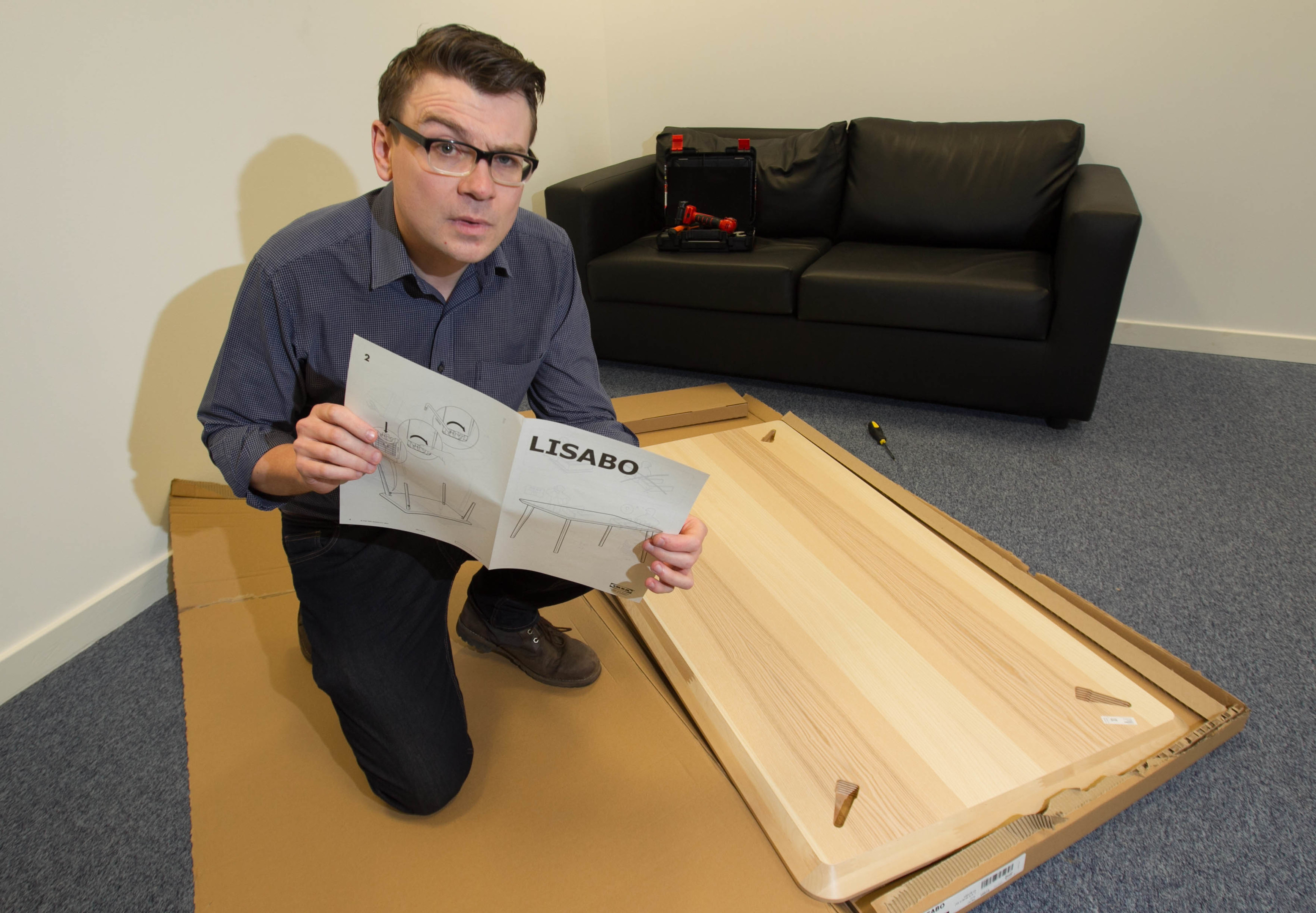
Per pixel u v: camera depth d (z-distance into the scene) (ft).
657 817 3.18
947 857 2.98
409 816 3.18
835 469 5.59
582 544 2.84
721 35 8.87
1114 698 3.69
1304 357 7.85
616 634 4.21
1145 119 7.61
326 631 3.10
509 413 2.44
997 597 4.34
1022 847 2.90
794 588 4.37
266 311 2.76
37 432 4.14
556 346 3.44
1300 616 4.62
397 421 2.52
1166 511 5.65
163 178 4.51
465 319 3.08
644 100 9.59
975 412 7.23
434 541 3.24
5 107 3.73
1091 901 3.18
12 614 4.17
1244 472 6.08
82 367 4.30
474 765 3.41
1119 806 3.21
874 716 3.57
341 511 2.77
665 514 2.68
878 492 5.32
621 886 2.91
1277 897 3.17
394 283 2.85
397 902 2.85
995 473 6.20
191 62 4.54
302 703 3.77
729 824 3.16
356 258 2.78
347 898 2.86
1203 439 6.58
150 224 4.49
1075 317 6.28
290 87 5.20
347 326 2.90
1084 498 5.84
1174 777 3.69
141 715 4.07
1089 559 5.17
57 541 4.34
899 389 7.19
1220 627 4.57
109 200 4.25
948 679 3.79
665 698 3.78
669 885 2.92
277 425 3.05
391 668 3.07
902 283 6.67
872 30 8.25
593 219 7.67
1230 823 3.47
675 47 9.13
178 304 4.75
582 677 3.82
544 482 2.61
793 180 8.09
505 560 2.90
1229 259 7.83
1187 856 3.34
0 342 3.90
